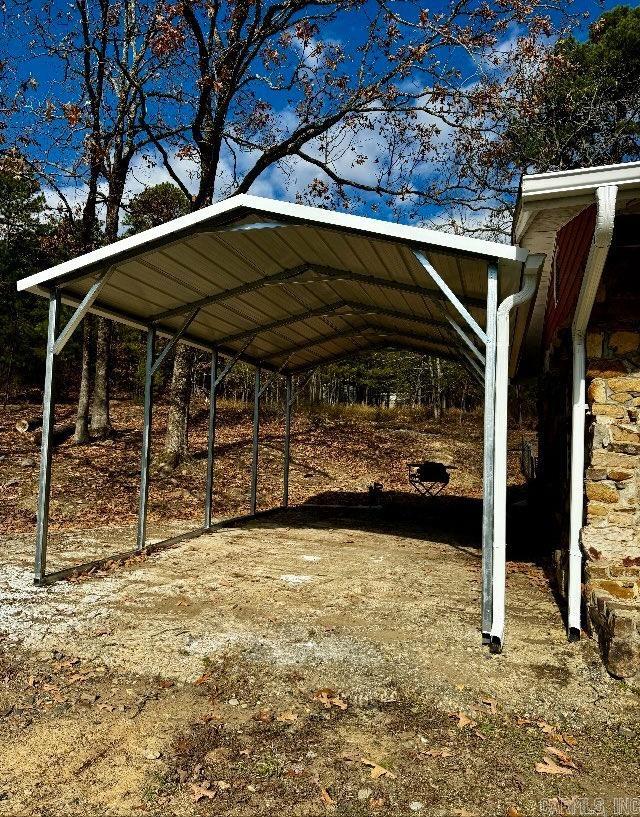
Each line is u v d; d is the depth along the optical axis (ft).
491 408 13.42
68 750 8.40
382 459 49.49
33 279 17.66
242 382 87.92
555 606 15.97
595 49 51.39
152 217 45.32
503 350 13.58
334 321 27.73
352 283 20.33
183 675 11.03
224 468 40.88
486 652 12.41
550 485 21.72
